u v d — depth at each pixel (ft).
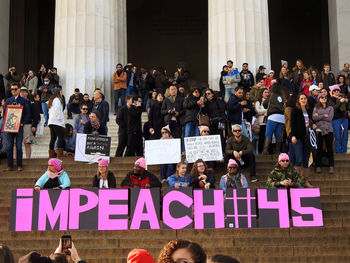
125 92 62.39
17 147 41.60
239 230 31.99
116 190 32.30
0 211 35.91
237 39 63.00
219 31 63.98
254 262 30.22
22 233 32.24
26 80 62.34
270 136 43.52
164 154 39.22
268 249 30.71
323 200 36.63
